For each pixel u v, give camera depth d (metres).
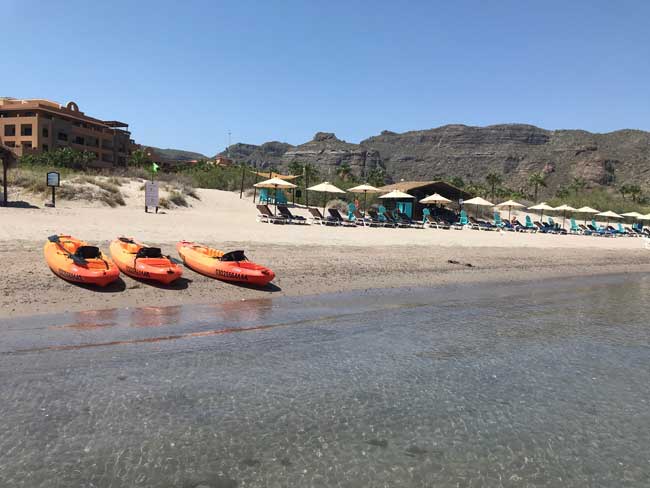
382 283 13.62
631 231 42.94
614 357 8.46
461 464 4.99
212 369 6.88
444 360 7.85
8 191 23.25
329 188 29.70
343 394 6.38
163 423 5.39
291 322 9.41
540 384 7.11
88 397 5.83
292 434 5.36
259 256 14.61
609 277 18.59
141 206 25.91
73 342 7.48
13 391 5.83
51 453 4.73
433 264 16.70
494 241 24.78
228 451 4.96
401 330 9.34
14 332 7.70
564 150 178.75
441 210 39.56
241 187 36.66
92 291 10.12
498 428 5.76
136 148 92.62
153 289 10.77
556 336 9.56
